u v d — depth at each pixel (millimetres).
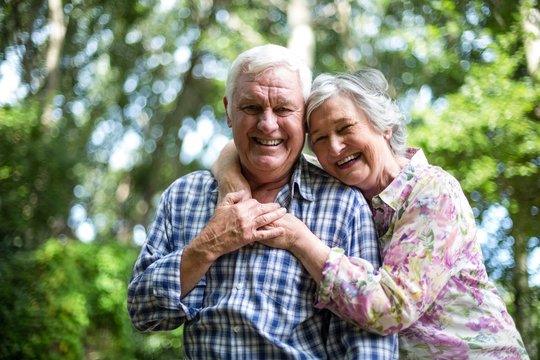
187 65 15391
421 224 2205
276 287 2221
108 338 8398
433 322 2303
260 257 2254
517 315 5543
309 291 2242
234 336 2197
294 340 2201
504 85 5551
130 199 16625
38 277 7781
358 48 12492
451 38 6523
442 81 7898
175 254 2254
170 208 2479
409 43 6633
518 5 5605
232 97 2371
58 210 10141
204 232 2238
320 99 2314
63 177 10219
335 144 2320
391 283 2098
